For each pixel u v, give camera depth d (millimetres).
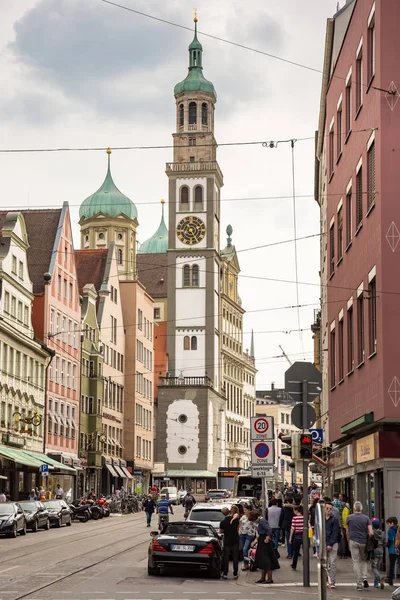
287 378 25719
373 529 27031
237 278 163000
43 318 83625
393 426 29188
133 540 45812
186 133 142625
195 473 133625
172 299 140125
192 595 23438
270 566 27047
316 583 26969
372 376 30641
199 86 143750
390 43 29406
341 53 38156
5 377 70188
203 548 28547
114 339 111188
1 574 27984
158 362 145750
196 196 140875
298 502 45250
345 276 36875
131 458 115625
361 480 34719
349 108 36781
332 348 41562
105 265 111188
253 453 30969
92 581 26469
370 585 26484
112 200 152250
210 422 137750
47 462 74188
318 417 70250
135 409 117500
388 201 29141
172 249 140500
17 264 75125
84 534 50969
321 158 59781
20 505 53688
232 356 156625
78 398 93625
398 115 29281
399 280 28844
